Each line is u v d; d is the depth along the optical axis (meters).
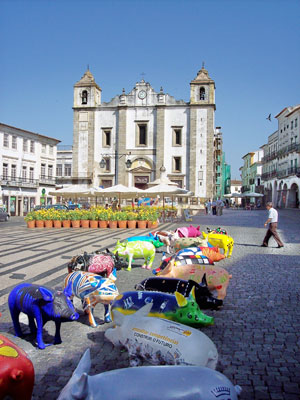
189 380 2.73
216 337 5.07
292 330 5.30
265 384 3.89
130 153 47.31
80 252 11.95
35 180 48.81
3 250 12.40
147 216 20.92
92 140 48.28
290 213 40.91
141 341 4.02
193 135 46.06
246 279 8.22
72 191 26.77
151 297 4.75
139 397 2.60
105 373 2.84
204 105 45.97
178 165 46.72
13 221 32.31
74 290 5.64
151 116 47.19
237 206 73.50
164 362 3.79
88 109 48.41
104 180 48.25
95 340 5.03
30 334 5.24
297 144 51.09
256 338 5.04
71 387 2.69
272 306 6.34
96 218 21.34
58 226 21.84
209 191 45.75
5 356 2.95
